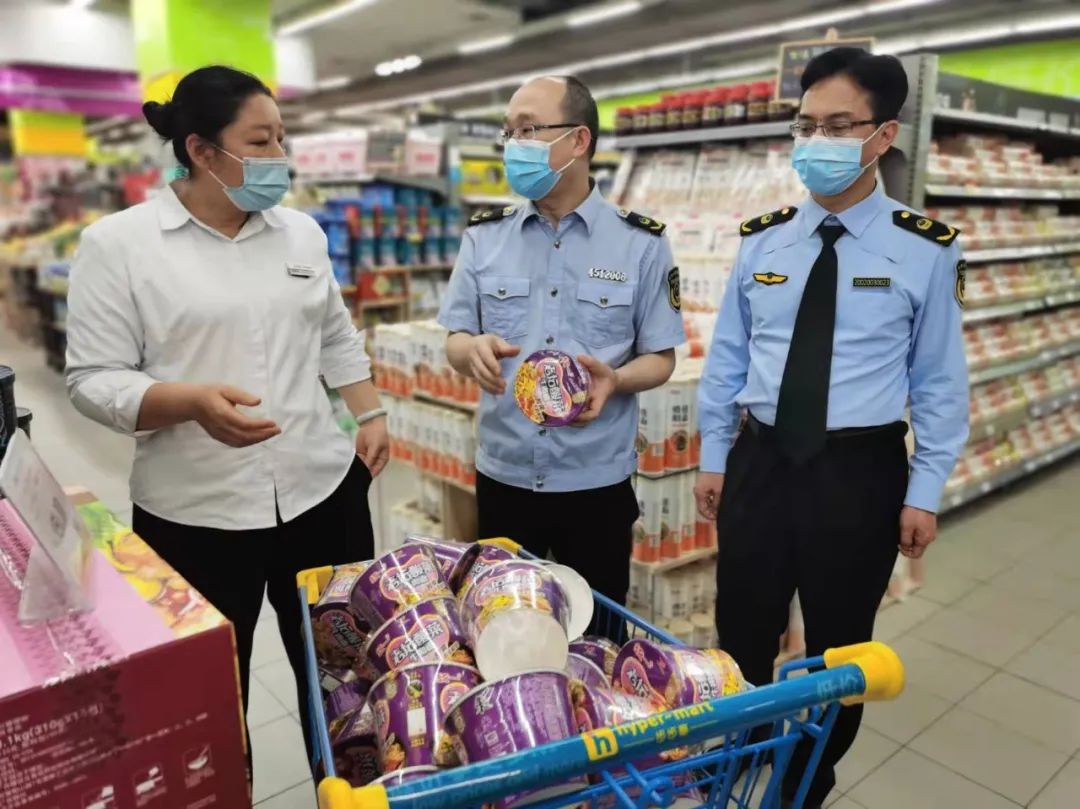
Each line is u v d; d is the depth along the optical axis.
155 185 9.42
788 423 1.75
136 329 1.51
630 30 12.96
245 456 1.58
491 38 13.62
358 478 1.83
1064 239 4.59
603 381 1.62
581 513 1.92
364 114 24.06
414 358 3.28
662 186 3.97
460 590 1.23
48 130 16.34
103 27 10.74
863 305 1.69
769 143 3.51
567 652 1.08
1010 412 4.43
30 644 0.77
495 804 0.88
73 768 0.74
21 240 11.58
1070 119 4.59
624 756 0.82
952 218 3.70
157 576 0.92
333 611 1.26
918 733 2.52
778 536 1.82
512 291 1.87
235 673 0.84
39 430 5.96
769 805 1.04
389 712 1.00
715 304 3.23
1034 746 2.46
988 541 4.03
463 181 7.50
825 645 1.83
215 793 0.85
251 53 8.30
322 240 1.74
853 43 3.01
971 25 11.86
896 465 1.75
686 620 2.71
